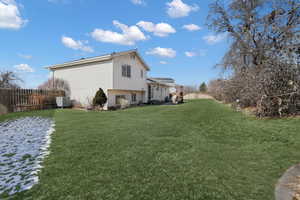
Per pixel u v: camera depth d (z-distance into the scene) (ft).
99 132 18.25
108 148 13.19
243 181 8.38
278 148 12.78
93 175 9.01
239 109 35.17
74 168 9.84
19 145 14.16
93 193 7.46
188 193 7.45
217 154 11.94
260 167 9.86
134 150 12.75
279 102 22.30
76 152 12.37
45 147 13.58
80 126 21.43
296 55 23.44
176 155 11.78
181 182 8.32
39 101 43.57
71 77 52.65
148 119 26.96
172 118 27.86
